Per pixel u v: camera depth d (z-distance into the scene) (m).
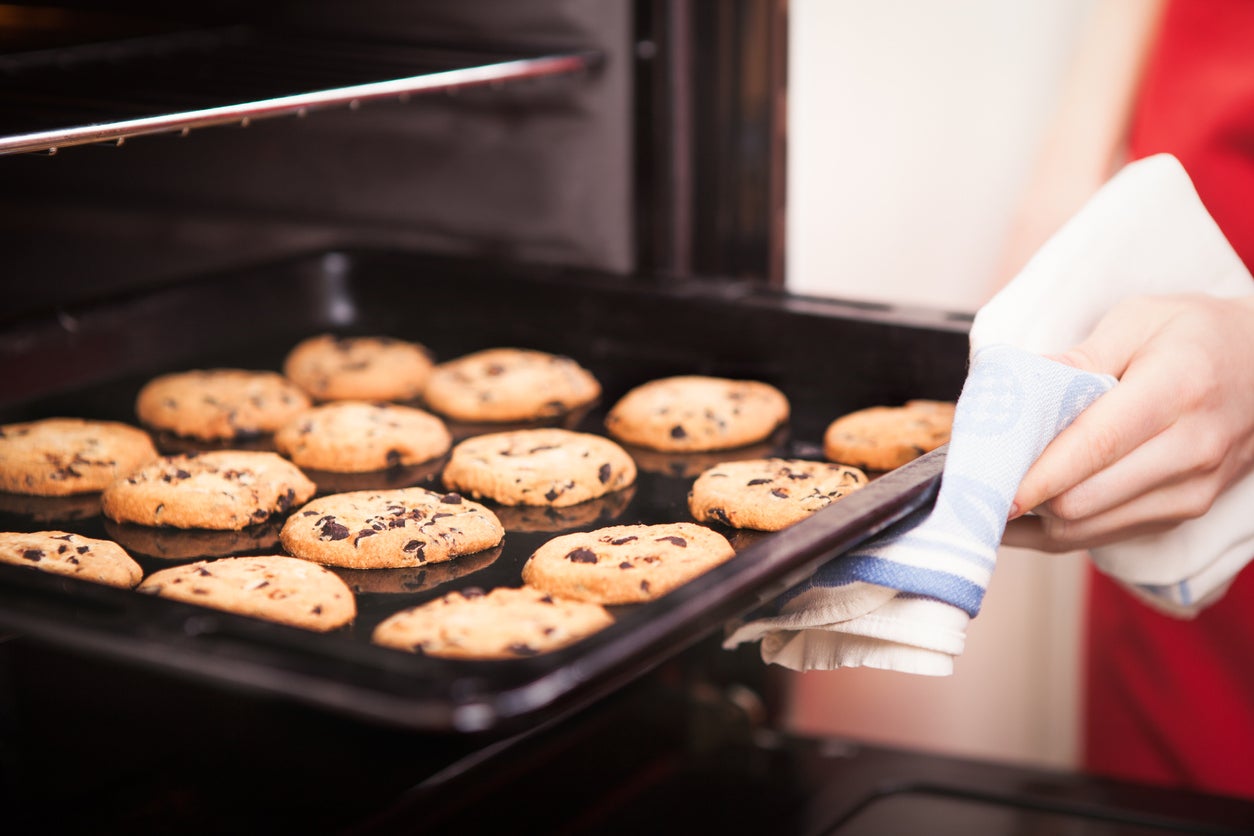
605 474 0.98
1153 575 0.94
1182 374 0.89
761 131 1.11
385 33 1.15
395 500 0.95
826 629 0.87
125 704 0.94
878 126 1.28
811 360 1.05
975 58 1.25
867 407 1.03
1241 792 1.18
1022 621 1.34
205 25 1.20
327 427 1.02
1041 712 1.36
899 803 1.00
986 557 0.85
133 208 1.23
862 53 1.26
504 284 1.12
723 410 1.02
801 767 1.04
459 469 0.98
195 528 0.95
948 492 0.85
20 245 1.25
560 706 0.74
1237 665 1.16
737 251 1.14
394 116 1.16
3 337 1.04
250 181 1.20
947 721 1.36
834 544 0.82
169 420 1.04
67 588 0.80
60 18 1.20
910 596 0.85
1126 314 0.92
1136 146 1.20
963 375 1.01
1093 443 0.87
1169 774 1.22
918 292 1.30
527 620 0.83
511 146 1.13
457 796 0.96
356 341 1.11
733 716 1.08
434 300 1.13
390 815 0.93
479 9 1.12
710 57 1.10
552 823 1.02
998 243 1.28
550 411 1.05
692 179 1.12
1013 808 0.99
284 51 1.13
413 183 1.17
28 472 0.98
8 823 0.91
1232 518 0.94
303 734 0.94
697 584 0.78
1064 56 1.23
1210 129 1.15
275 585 0.87
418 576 0.91
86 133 0.86
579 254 1.14
